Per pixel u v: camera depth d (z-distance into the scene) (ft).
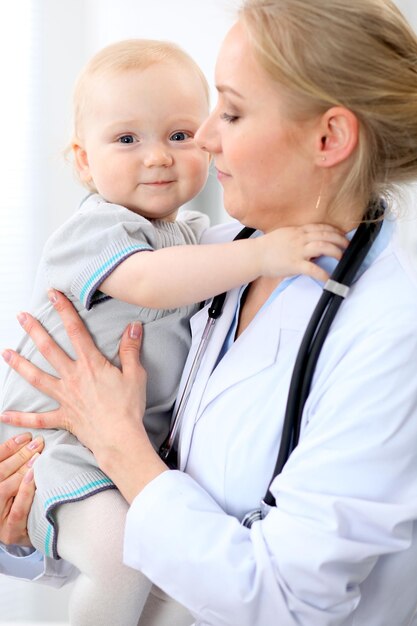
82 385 3.50
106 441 3.33
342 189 3.11
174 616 3.96
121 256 3.42
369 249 3.10
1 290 6.70
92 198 3.84
